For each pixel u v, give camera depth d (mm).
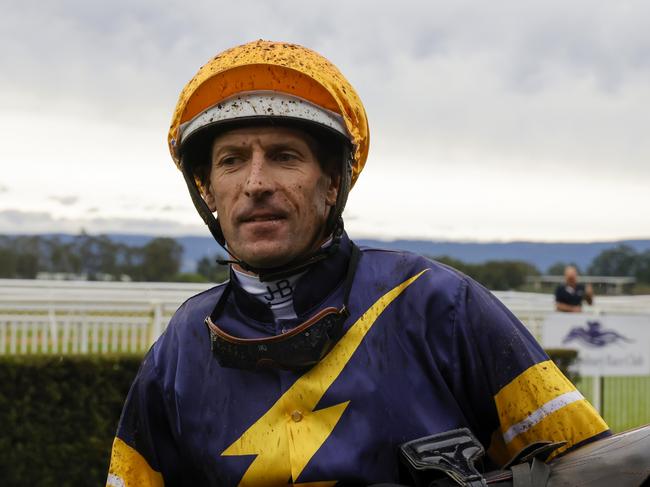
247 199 1705
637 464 1533
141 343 11719
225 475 1727
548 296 18469
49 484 6816
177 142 1818
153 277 34781
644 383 12359
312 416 1689
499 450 1808
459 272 1836
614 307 17547
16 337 11273
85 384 6891
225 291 1839
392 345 1734
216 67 1722
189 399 1818
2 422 6746
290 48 1748
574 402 1725
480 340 1745
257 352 1702
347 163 1758
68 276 33938
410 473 1653
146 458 1906
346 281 1772
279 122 1698
